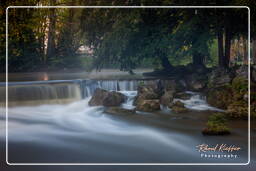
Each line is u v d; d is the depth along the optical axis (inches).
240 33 629.9
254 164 226.7
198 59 677.9
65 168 225.5
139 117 402.6
